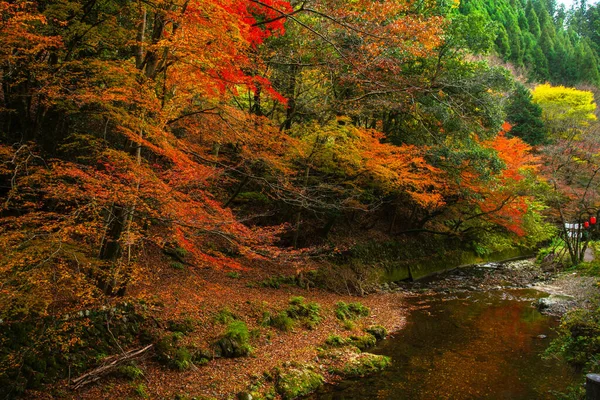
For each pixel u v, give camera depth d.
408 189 14.93
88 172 6.21
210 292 10.33
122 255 7.00
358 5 9.27
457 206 19.70
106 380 6.58
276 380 7.73
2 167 6.26
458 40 14.28
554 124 31.06
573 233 21.19
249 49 10.02
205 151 11.70
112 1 8.92
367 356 9.13
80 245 6.46
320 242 15.78
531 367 8.87
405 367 8.90
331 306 12.17
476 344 10.30
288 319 10.30
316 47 12.32
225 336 8.45
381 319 12.15
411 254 18.88
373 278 15.77
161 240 6.53
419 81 14.02
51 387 6.07
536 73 45.81
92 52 9.63
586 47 54.31
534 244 25.34
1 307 4.81
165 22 7.72
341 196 14.94
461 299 14.92
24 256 4.80
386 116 17.12
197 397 6.74
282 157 11.16
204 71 7.62
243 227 7.58
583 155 23.48
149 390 6.70
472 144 15.67
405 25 8.43
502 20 46.38
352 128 12.80
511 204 18.72
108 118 6.70
